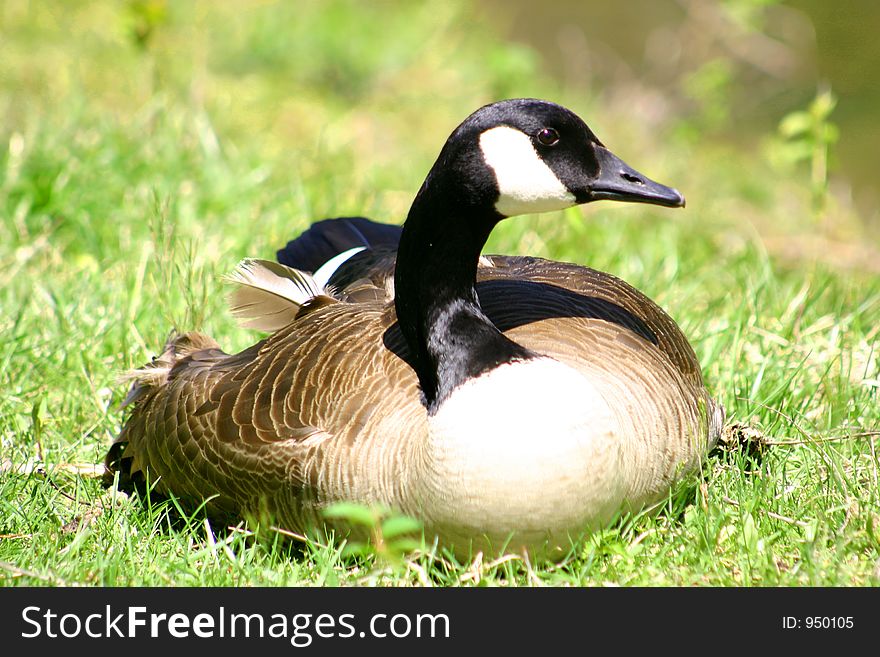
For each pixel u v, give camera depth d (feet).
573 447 24.80
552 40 107.55
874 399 36.09
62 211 49.57
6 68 73.00
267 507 29.19
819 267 50.14
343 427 27.68
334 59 85.10
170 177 53.06
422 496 25.76
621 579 26.89
